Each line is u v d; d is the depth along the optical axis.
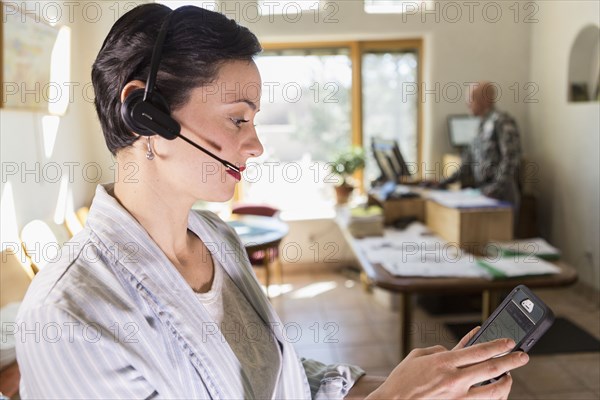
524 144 3.47
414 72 4.38
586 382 1.95
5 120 2.15
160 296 0.51
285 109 4.30
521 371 2.09
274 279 4.21
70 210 2.16
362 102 4.41
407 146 4.48
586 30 2.61
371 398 0.49
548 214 3.03
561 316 2.43
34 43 2.32
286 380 0.69
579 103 2.66
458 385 0.48
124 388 0.45
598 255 2.32
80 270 0.48
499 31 3.73
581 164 2.54
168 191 0.56
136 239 0.53
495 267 1.97
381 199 3.05
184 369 0.51
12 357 1.12
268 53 4.29
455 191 3.21
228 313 0.65
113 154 0.56
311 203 4.45
